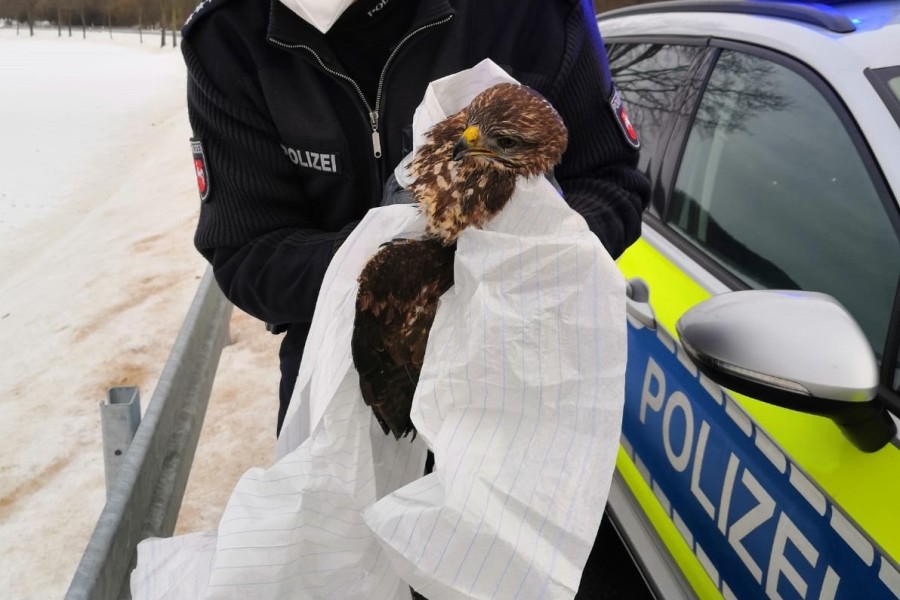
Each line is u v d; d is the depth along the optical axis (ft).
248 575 3.50
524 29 4.68
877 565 4.16
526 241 3.37
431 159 3.56
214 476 9.77
